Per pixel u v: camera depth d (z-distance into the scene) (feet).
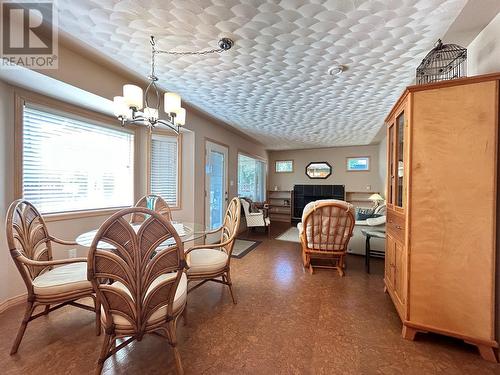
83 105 8.43
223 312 6.58
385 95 9.78
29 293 4.91
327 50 6.53
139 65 7.51
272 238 16.40
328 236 9.57
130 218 9.31
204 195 13.64
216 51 6.61
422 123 5.17
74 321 6.00
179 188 12.39
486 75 4.65
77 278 5.32
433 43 6.20
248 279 9.05
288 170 25.03
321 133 17.10
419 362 4.72
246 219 17.19
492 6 4.82
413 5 4.82
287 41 6.12
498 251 4.81
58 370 4.39
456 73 6.40
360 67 7.47
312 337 5.48
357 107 11.32
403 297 5.71
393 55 6.77
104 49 6.61
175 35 5.91
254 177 21.97
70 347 5.02
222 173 15.81
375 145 21.57
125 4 4.86
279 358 4.78
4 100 6.54
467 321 4.91
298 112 12.21
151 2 4.79
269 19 5.29
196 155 12.91
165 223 3.92
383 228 11.15
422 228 5.24
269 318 6.28
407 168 5.40
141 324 3.98
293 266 10.55
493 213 4.72
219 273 6.90
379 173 21.02
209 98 10.29
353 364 4.65
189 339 5.37
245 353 4.91
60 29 5.75
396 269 6.35
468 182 4.86
